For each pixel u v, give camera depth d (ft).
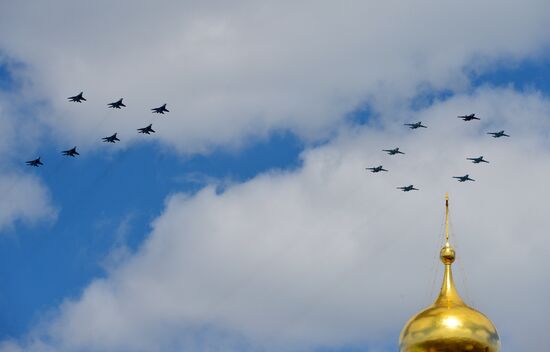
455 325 452.76
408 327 460.55
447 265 478.18
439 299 467.11
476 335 452.35
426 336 454.40
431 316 456.86
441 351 452.35
